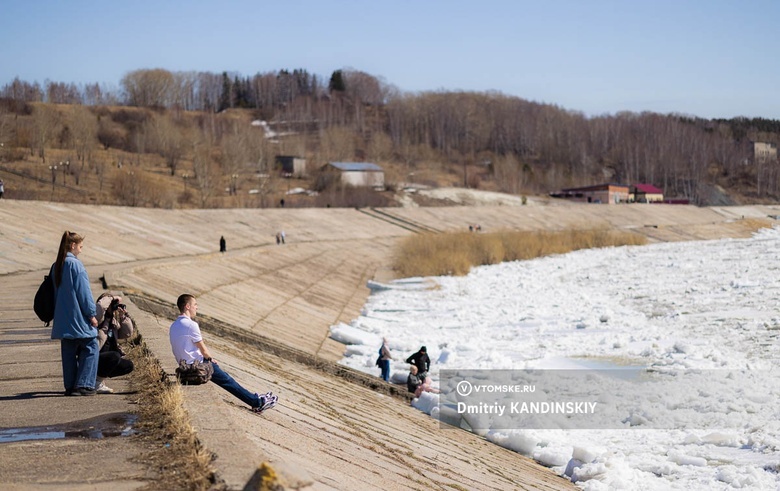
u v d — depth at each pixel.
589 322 34.22
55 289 10.37
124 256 46.12
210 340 20.11
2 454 7.65
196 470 6.80
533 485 13.80
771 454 15.07
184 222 68.19
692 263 58.81
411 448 13.80
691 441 16.45
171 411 8.87
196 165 124.81
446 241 72.12
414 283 58.59
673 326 32.31
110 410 9.53
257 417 10.41
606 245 88.75
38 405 9.84
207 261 43.34
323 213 95.44
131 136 165.62
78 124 145.62
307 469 8.45
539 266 67.50
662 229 120.19
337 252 73.50
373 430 14.41
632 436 17.27
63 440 8.16
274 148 171.75
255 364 18.80
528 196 164.25
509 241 77.62
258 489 5.56
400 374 25.16
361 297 50.72
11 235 41.03
